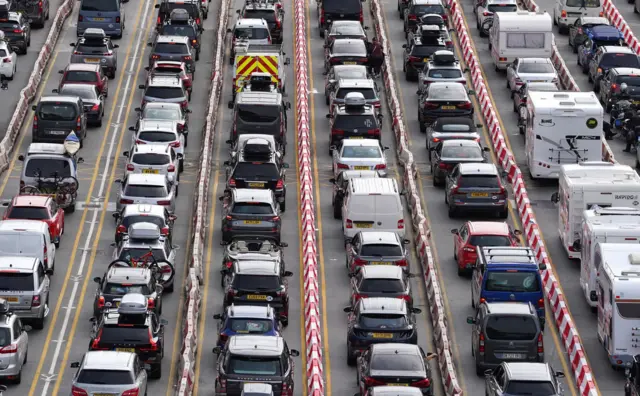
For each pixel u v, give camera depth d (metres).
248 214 120.94
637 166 144.50
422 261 120.12
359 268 110.00
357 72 163.12
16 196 124.06
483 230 116.94
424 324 110.25
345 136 145.38
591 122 136.50
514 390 88.12
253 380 90.81
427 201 135.75
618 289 99.56
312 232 122.38
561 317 107.88
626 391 93.38
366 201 122.06
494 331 98.75
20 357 98.94
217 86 161.50
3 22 175.12
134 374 90.06
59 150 131.38
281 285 107.50
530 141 139.62
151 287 106.25
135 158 133.38
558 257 124.00
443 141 139.00
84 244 124.56
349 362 102.12
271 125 145.12
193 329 102.69
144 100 153.62
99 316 104.31
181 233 127.69
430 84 154.75
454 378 94.19
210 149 145.38
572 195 118.94
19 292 105.50
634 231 109.00
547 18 171.88
